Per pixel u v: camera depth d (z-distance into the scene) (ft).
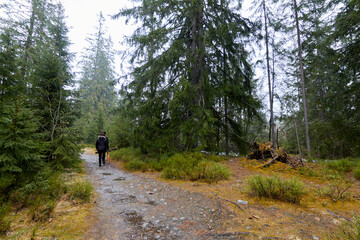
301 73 38.04
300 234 8.02
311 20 36.27
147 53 32.86
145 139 29.68
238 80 35.91
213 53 36.32
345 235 7.19
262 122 36.01
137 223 9.64
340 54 28.14
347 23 26.61
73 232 8.22
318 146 36.63
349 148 35.45
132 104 31.99
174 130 29.17
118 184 18.06
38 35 46.96
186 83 26.21
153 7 30.91
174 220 10.00
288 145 53.16
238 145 34.78
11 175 11.74
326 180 17.60
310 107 36.58
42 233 7.83
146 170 24.97
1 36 28.94
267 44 40.34
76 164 23.58
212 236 8.19
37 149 14.23
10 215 9.30
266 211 10.74
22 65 28.02
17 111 12.66
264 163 24.62
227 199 12.92
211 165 21.03
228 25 30.99
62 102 24.70
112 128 47.60
